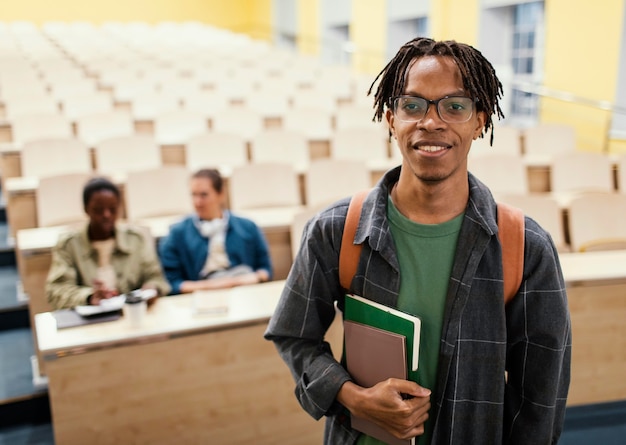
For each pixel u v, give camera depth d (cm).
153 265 245
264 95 616
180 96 630
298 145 454
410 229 101
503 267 97
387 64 102
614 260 254
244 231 272
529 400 102
